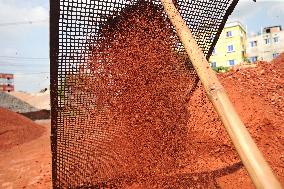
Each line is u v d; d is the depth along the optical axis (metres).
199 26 3.20
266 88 6.57
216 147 4.62
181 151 3.94
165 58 3.19
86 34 2.79
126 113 3.31
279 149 4.43
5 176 6.23
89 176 3.45
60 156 3.26
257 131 4.98
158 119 3.48
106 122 3.32
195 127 4.90
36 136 15.51
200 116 5.15
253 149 1.43
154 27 3.03
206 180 3.66
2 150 11.34
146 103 3.34
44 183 5.09
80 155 3.35
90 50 2.87
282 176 3.67
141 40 3.04
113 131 3.41
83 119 3.20
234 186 3.51
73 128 3.19
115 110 3.27
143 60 3.10
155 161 3.70
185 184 3.58
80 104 3.10
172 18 2.17
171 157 3.80
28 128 16.84
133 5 2.92
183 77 3.46
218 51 41.38
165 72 3.27
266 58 42.62
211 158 4.38
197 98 5.50
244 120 5.37
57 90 2.86
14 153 9.96
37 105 34.94
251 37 43.72
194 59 1.88
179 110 3.64
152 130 3.52
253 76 7.30
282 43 41.66
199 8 3.11
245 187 3.46
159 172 3.71
